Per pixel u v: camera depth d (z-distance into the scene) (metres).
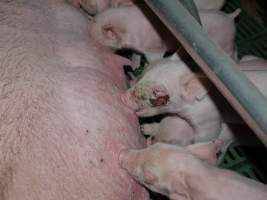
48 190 0.46
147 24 0.75
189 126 0.66
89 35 0.68
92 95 0.53
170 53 0.81
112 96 0.55
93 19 0.74
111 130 0.52
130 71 0.82
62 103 0.51
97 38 0.74
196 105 0.63
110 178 0.49
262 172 0.70
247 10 0.93
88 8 0.79
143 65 0.84
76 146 0.49
